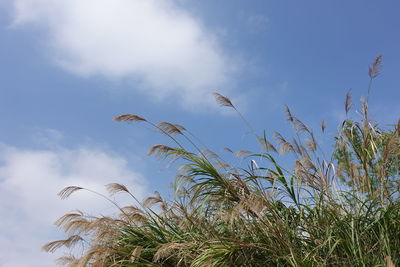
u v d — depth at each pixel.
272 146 5.82
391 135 5.46
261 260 5.09
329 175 5.58
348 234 4.89
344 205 5.40
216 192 5.30
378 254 4.68
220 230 5.43
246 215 5.20
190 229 5.45
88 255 5.09
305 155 5.73
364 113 5.83
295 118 5.99
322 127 6.14
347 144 5.77
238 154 5.70
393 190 5.30
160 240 5.60
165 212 6.02
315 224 5.21
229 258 4.86
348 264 4.70
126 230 5.71
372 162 5.51
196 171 5.39
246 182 5.48
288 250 4.86
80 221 5.43
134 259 5.22
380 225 4.92
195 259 4.88
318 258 4.76
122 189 5.91
